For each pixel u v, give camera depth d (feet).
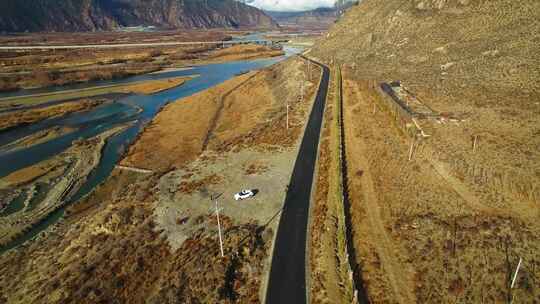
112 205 163.94
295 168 179.52
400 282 100.12
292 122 239.91
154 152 245.04
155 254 124.88
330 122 228.84
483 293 92.58
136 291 108.99
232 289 106.01
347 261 107.24
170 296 102.27
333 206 138.41
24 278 126.62
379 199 138.10
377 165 162.50
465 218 117.91
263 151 205.57
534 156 137.39
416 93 232.53
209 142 254.68
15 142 272.51
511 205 120.37
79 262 127.54
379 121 208.95
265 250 121.39
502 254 102.22
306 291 102.58
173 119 311.88
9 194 197.06
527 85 189.67
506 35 254.06
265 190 161.38
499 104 183.01
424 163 154.40
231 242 125.18
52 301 108.58
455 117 184.96
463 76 232.73
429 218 121.19
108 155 248.11
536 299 89.10
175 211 150.82
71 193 198.80
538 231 108.17
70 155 247.50
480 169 139.44
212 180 176.24
